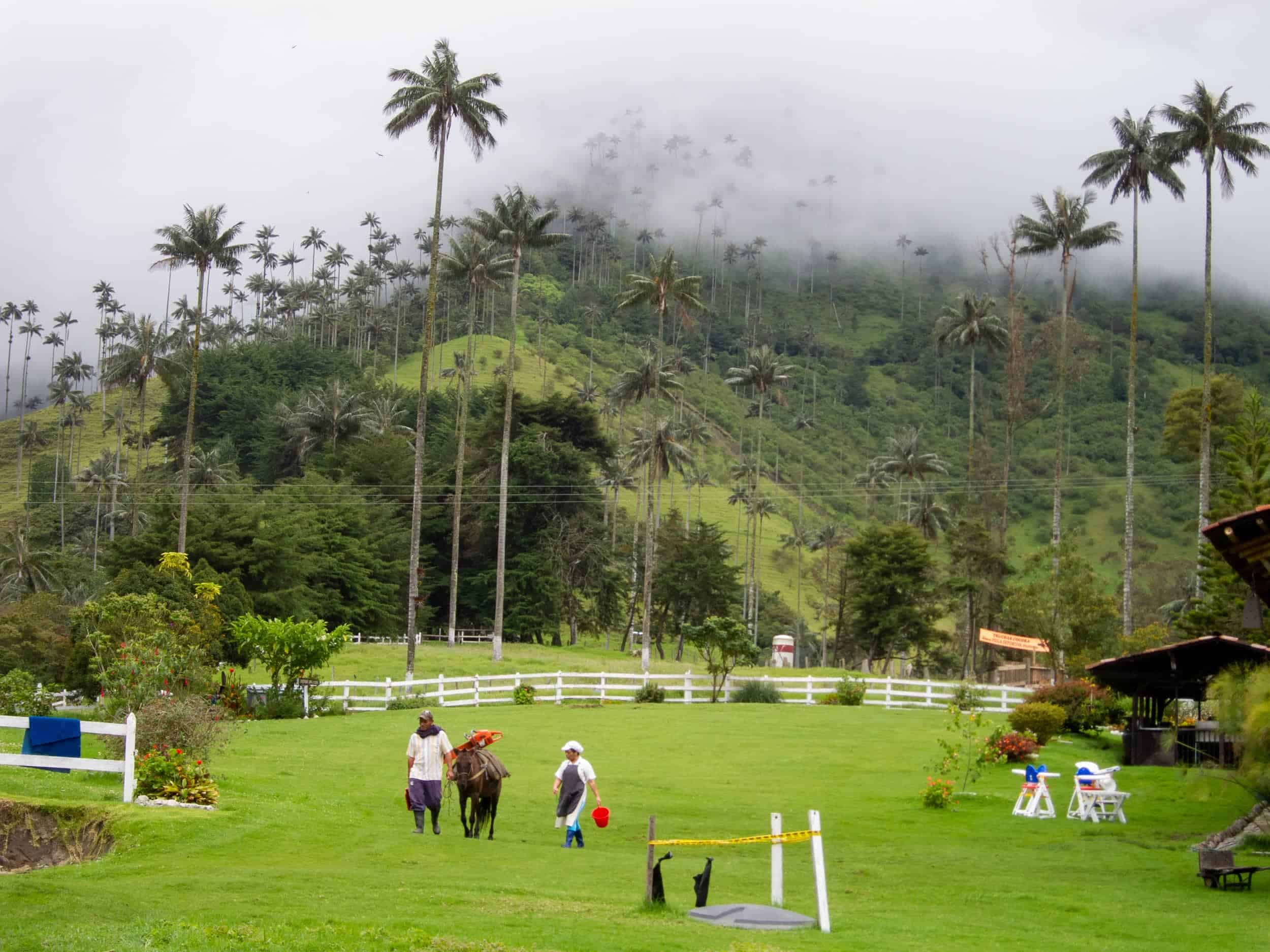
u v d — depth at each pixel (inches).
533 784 1088.2
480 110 2551.7
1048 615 2018.9
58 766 745.0
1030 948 503.5
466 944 450.9
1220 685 772.6
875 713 1855.3
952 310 4557.1
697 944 470.0
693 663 4114.2
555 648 3784.5
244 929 456.8
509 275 3764.8
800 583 6230.3
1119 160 2957.7
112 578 2999.5
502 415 4352.9
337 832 756.6
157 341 4384.8
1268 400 3604.8
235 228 3029.0
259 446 6161.4
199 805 760.3
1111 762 1405.0
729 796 1055.0
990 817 997.8
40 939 421.4
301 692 1768.0
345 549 3718.0
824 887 531.5
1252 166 2596.0
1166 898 659.4
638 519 4813.0
